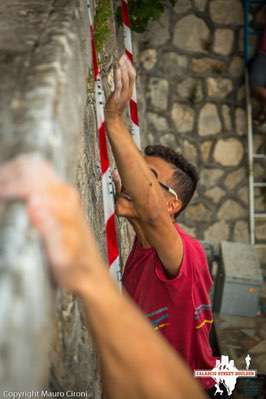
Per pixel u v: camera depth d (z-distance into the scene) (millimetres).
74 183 1592
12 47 1258
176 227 2266
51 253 725
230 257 5930
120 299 868
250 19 6234
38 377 739
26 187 709
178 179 2373
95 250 829
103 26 3115
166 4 6156
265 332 5504
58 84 1064
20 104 951
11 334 579
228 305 5742
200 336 2174
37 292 683
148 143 6523
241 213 6730
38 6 1642
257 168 6676
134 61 5891
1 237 639
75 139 1400
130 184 1970
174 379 866
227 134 6531
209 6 6191
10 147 807
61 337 1498
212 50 6309
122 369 864
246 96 6410
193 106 6453
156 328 2170
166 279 2096
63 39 1315
